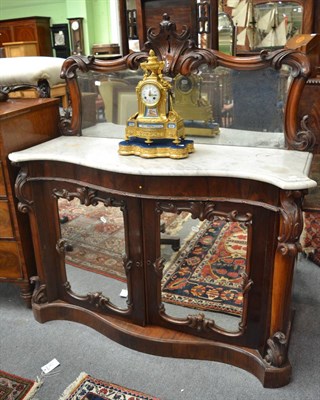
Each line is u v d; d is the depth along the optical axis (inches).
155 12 60.9
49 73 74.9
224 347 61.2
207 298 62.9
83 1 251.9
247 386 57.9
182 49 58.7
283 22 96.9
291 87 56.1
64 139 70.1
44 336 69.2
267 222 53.1
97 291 68.9
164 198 55.4
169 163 54.9
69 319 73.0
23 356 64.9
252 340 59.6
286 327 57.2
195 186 54.0
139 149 57.7
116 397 56.7
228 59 57.4
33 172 64.7
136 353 64.8
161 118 57.2
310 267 87.2
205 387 58.0
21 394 57.7
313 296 77.7
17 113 63.8
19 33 269.0
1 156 64.6
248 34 100.3
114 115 68.1
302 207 52.1
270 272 54.8
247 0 98.0
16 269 72.8
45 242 69.4
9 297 80.4
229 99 60.9
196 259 63.3
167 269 62.7
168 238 61.0
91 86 67.9
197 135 64.4
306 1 92.0
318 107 75.9
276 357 56.3
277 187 49.7
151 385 58.6
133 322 65.9
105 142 66.9
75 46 262.5
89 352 65.4
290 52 54.5
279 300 54.6
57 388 58.6
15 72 74.0
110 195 59.4
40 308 71.8
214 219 55.9
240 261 59.9
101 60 64.7
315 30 93.7
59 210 67.4
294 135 58.4
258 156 56.9
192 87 62.0
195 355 62.8
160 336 63.4
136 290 63.4
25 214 70.4
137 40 68.5
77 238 68.3
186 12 58.9
